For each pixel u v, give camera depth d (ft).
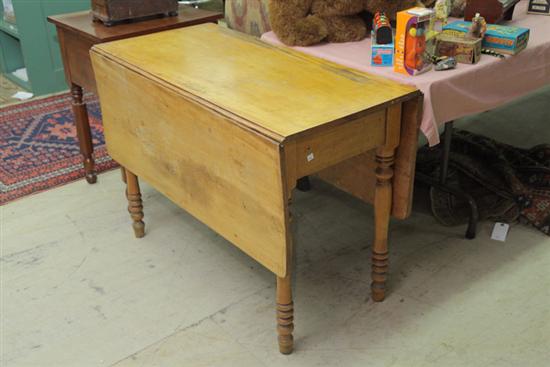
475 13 7.39
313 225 8.48
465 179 8.84
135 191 7.96
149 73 6.55
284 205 5.20
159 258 7.92
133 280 7.52
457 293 7.05
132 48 7.43
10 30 13.06
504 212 8.27
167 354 6.37
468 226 7.97
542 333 6.40
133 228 8.30
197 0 11.92
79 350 6.46
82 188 9.63
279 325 6.10
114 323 6.82
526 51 6.90
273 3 7.25
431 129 6.07
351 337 6.47
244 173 5.51
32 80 13.14
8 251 8.13
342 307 6.91
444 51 6.64
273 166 5.08
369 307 6.89
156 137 6.72
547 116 11.33
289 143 5.02
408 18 6.00
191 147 6.15
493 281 7.22
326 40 7.54
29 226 8.67
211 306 7.04
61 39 8.83
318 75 6.39
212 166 5.93
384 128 5.85
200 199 6.38
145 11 8.55
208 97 5.83
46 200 9.30
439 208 8.43
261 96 5.85
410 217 8.52
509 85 6.95
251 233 5.77
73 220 8.80
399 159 6.24
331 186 9.42
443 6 7.24
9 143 11.02
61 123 11.80
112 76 7.16
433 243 7.95
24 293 7.34
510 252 7.72
